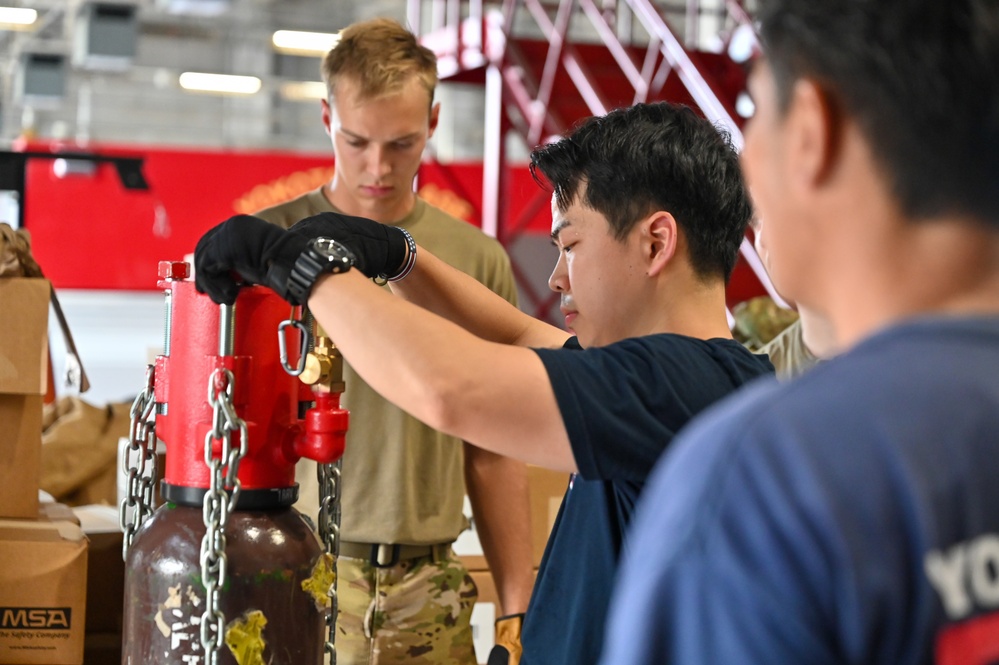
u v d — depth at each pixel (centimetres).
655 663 60
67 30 1491
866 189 65
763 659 56
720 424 63
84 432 314
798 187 68
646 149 126
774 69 70
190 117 1677
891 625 56
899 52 63
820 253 69
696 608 59
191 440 127
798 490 58
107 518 224
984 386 61
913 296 64
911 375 61
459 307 159
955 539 57
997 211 62
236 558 124
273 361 128
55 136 1587
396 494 209
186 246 836
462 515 220
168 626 124
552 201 138
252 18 1673
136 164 360
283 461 129
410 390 111
